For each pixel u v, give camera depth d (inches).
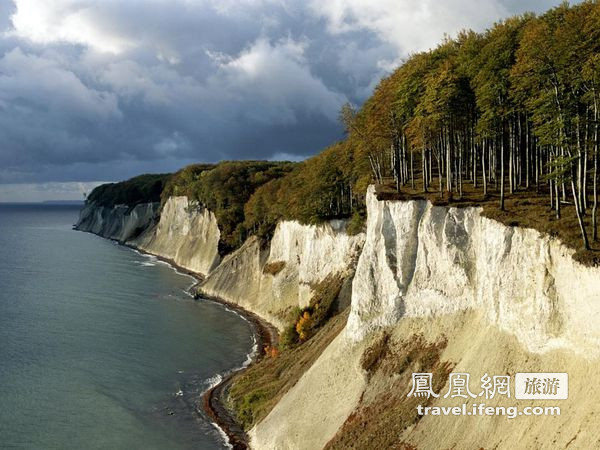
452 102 1925.4
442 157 2309.3
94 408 1979.6
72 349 2632.9
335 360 1798.7
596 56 1342.3
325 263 2955.2
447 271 1624.0
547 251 1310.3
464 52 2105.1
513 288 1379.2
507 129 2198.6
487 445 1213.7
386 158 2780.5
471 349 1438.2
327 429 1594.5
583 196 1450.5
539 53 1470.2
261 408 1925.4
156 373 2367.1
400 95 2274.9
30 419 1866.4
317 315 2605.8
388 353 1672.0
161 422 1908.2
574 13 1581.0
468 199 1795.0
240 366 2492.6
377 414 1507.1
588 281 1172.5
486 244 1508.4
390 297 1754.4
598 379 1088.2
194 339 2891.2
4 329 2938.0
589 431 1027.9
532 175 2241.6
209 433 1840.6
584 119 1429.6
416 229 1760.6
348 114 2605.8
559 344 1221.7
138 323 3189.0
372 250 1878.7
